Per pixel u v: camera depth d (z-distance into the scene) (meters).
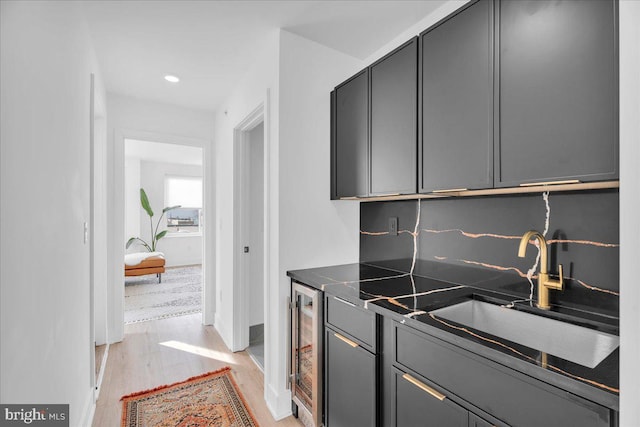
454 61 1.36
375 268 2.14
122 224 3.08
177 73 2.60
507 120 1.17
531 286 1.38
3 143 0.82
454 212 1.71
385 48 2.18
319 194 2.16
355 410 1.47
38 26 1.08
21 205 0.93
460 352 1.02
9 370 0.85
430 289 1.59
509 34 1.17
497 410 0.92
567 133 1.01
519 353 0.88
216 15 1.85
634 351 0.54
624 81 0.55
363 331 1.42
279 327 2.00
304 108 2.09
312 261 2.13
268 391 2.10
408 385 1.21
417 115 1.54
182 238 7.28
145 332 3.27
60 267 1.32
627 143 0.54
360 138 1.92
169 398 2.13
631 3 0.54
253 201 3.30
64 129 1.38
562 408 0.78
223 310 3.18
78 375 1.64
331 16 1.87
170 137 3.33
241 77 2.66
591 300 1.20
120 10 1.80
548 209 1.33
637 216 0.53
